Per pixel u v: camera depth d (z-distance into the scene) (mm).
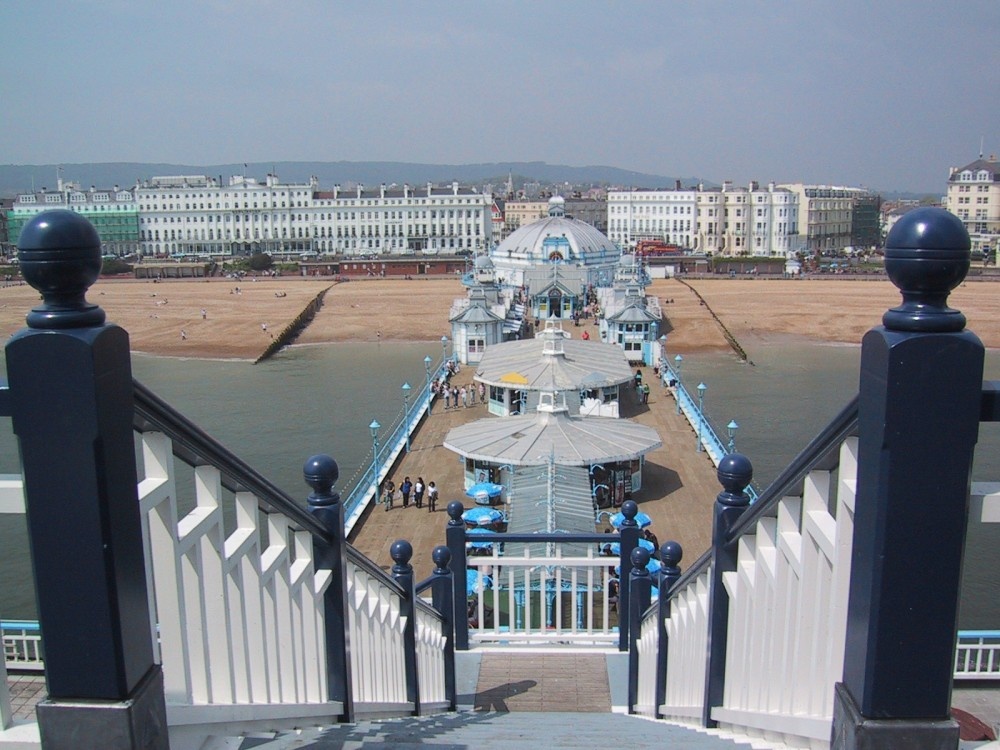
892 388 3834
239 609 5590
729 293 145625
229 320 121938
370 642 8500
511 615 13398
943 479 3918
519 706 11453
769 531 6086
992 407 3861
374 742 6277
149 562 4691
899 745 4160
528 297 121750
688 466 47281
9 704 4328
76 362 3740
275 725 6168
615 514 35500
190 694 4934
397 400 76750
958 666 15367
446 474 46125
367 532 38281
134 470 4176
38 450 3834
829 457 4828
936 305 3854
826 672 4988
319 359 99938
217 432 66375
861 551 4211
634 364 80188
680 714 8695
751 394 78250
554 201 136250
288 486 53531
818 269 185000
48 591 3973
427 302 140125
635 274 117875
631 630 11125
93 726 4059
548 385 52875
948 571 4004
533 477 35000
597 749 6543
